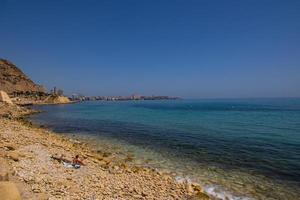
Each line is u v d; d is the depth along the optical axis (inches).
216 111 4424.2
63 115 3351.4
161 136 1585.9
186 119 2797.7
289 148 1231.5
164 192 598.2
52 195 455.2
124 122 2444.6
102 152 1103.0
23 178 522.6
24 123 1985.7
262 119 2847.0
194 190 652.1
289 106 6363.2
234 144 1330.0
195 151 1160.2
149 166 899.4
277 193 670.5
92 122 2439.7
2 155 655.8
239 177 797.9
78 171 672.4
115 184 601.3
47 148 930.7
